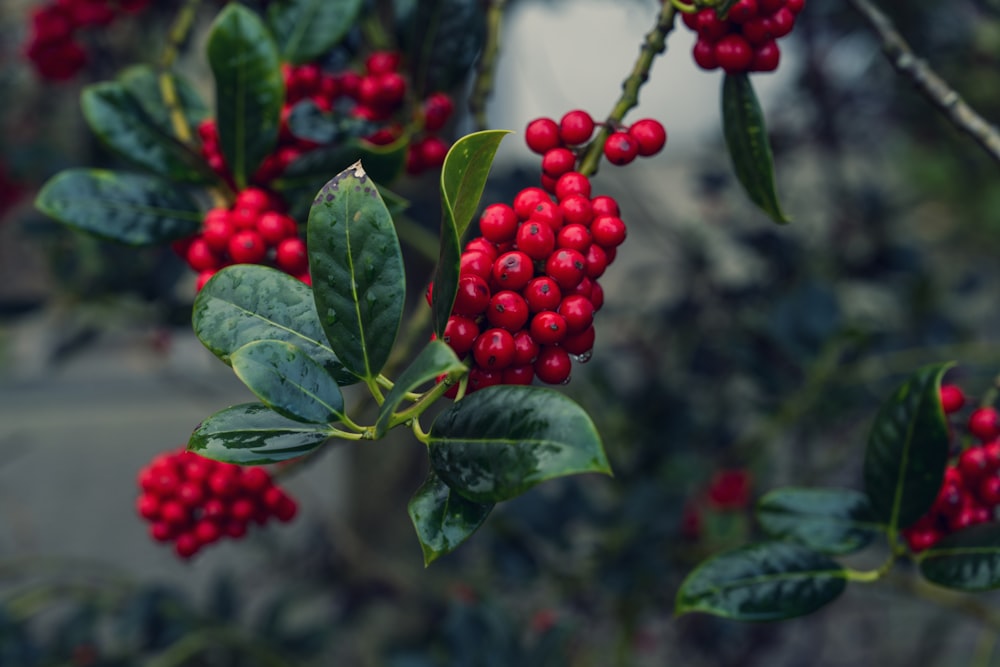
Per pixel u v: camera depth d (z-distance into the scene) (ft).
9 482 6.91
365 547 3.61
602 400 3.45
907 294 3.51
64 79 2.48
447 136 2.66
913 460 1.49
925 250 4.15
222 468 1.66
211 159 1.68
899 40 1.59
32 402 8.66
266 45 1.55
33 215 3.12
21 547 5.51
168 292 2.90
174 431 8.09
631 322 4.33
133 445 7.75
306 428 1.27
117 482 6.96
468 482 1.20
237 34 1.54
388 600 3.66
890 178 5.87
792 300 3.02
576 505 2.96
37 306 3.15
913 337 3.14
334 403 1.27
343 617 3.67
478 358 1.23
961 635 4.80
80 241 3.05
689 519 3.14
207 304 1.32
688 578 1.50
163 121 1.75
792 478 3.64
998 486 1.51
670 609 3.20
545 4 3.06
